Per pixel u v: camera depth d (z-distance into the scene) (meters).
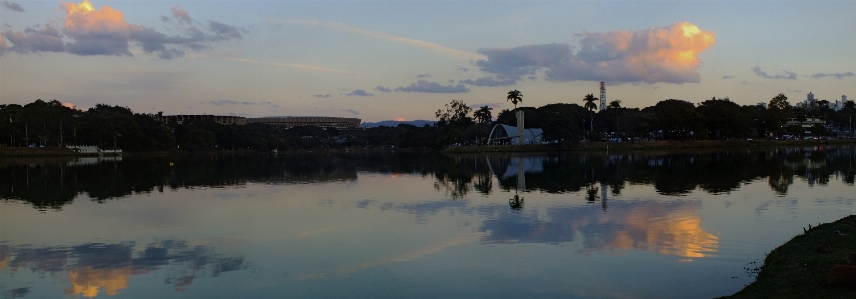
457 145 177.88
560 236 26.20
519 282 19.30
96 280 20.11
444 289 18.70
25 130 132.12
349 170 76.62
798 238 21.88
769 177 52.53
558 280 19.41
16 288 19.30
